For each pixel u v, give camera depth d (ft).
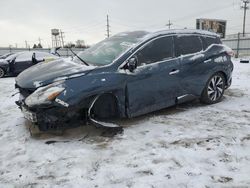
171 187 9.76
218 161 11.51
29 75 15.07
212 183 9.96
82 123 14.23
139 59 15.80
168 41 17.37
